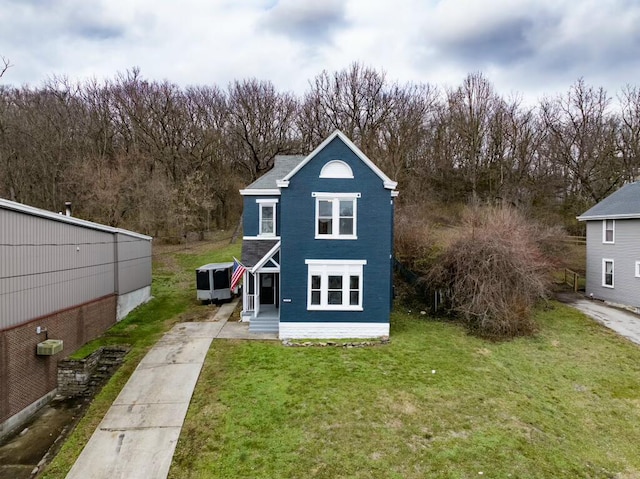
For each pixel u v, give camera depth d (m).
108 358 15.89
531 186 43.34
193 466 9.40
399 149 44.94
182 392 12.49
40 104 40.94
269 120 50.62
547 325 19.77
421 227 27.69
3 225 11.86
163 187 38.22
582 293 27.53
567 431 11.19
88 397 14.35
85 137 43.16
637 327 19.86
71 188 36.56
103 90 45.44
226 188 47.59
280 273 16.77
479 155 46.84
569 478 9.26
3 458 10.62
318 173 16.67
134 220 36.66
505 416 11.50
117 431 10.71
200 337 17.06
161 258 34.12
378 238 16.83
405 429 10.72
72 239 15.87
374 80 49.38
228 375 13.50
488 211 26.23
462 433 10.61
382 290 16.92
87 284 17.08
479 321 18.44
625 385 13.99
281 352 15.43
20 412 12.48
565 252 30.78
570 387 13.75
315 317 16.84
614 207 25.30
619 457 10.33
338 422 10.95
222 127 50.34
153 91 47.03
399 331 18.19
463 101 47.88
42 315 13.75
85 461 9.62
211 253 35.16
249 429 10.66
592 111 42.19
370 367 14.26
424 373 13.92
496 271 18.61
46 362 13.91
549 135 44.25
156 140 45.19
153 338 17.45
